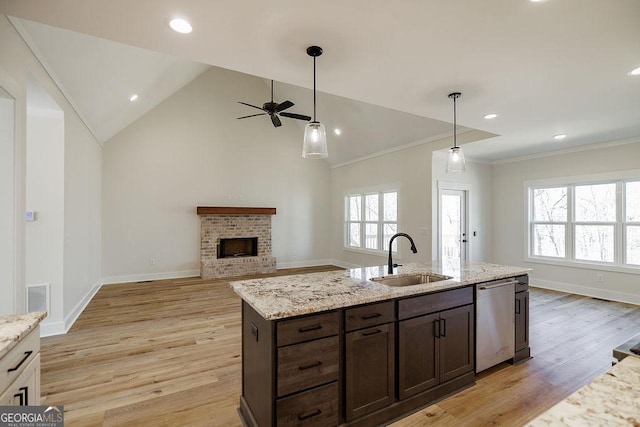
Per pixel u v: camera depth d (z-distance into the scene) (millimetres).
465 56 2314
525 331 2953
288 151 7891
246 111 7363
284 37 2057
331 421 1810
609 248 4953
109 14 1774
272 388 1637
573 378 2604
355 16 1829
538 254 5809
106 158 6027
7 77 2016
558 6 1727
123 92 4477
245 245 7469
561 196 5500
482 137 4758
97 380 2553
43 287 3502
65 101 3576
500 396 2350
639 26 1914
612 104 3301
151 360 2910
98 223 5734
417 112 3590
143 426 2010
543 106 3359
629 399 804
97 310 4410
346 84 2836
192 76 6559
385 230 6695
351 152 7293
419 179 5727
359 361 1917
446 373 2342
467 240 5961
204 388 2449
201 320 4004
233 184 7223
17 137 2127
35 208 3475
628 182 4754
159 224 6492
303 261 8117
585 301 4809
